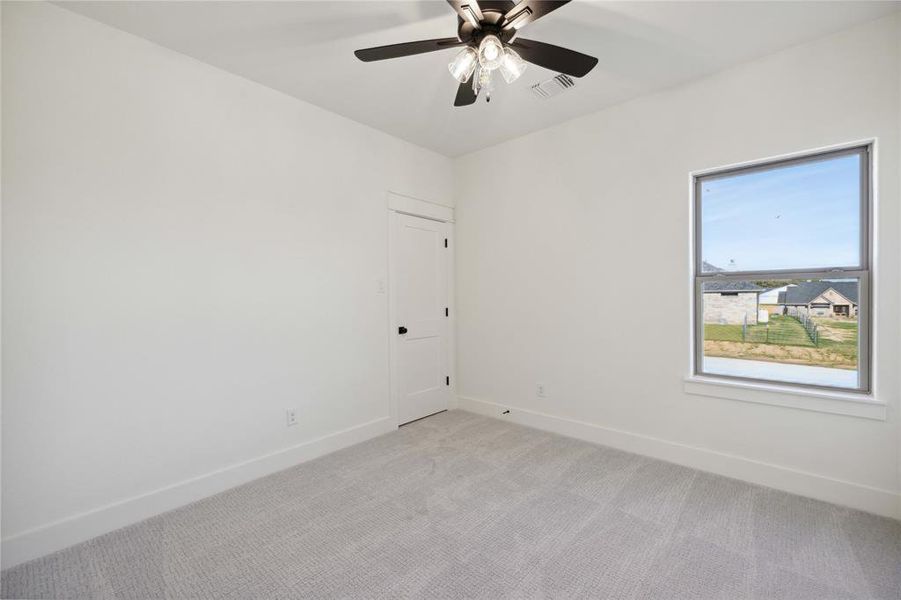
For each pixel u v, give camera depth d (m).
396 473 2.54
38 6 1.78
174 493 2.17
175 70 2.20
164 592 1.55
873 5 1.88
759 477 2.34
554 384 3.26
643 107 2.74
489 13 1.53
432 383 3.79
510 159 3.51
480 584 1.57
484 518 2.02
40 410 1.78
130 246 2.04
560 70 1.82
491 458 2.75
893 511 1.97
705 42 2.15
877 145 2.00
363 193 3.16
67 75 1.85
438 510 2.10
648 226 2.75
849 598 1.48
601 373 2.99
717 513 2.04
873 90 2.00
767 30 2.06
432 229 3.79
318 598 1.51
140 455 2.07
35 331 1.77
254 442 2.51
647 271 2.76
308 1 1.83
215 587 1.57
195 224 2.27
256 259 2.53
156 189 2.12
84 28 1.90
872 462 2.03
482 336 3.78
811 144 2.16
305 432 2.77
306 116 2.79
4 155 1.70
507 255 3.56
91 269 1.92
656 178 2.70
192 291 2.25
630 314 2.84
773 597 1.49
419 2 1.85
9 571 1.67
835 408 2.11
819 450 2.17
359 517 2.05
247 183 2.49
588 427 3.06
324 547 1.81
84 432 1.90
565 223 3.17
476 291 3.82
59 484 1.83
